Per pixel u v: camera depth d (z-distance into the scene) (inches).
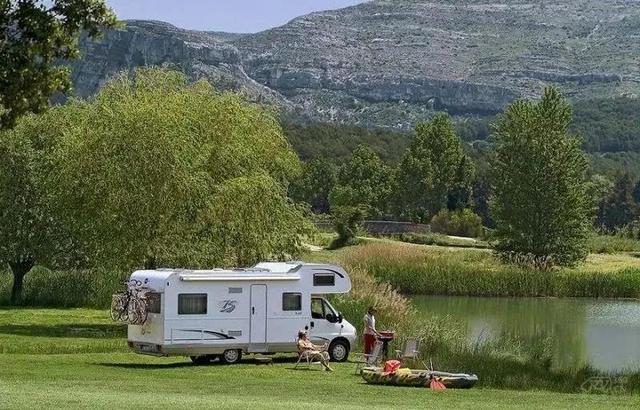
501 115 5221.5
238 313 1662.2
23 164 2768.2
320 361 1659.7
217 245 2229.3
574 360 2087.8
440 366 1641.2
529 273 3740.2
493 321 2856.8
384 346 1766.7
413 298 3496.6
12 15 999.0
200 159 2223.2
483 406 1187.9
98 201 2132.1
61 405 989.2
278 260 2363.4
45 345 1833.2
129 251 2121.1
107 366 1550.2
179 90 2513.5
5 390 1109.7
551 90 5093.5
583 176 5039.4
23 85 992.2
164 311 1608.0
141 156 2124.8
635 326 2819.9
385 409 1083.9
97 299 2837.1
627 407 1235.2
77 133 2226.9
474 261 4242.1
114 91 2461.9
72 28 1025.5
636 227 7657.5
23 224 2792.8
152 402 1051.9
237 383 1363.2
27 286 2906.0
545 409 1175.6
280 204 2361.0
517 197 4872.0
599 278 3764.8
